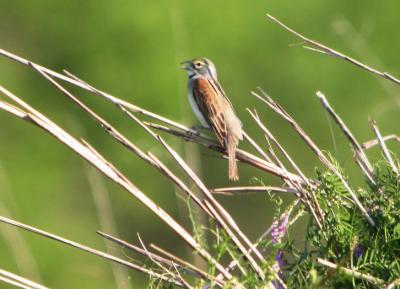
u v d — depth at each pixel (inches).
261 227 705.6
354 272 164.9
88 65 898.7
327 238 173.9
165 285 176.6
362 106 850.1
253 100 884.0
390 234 172.7
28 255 302.2
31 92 894.4
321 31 902.4
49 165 791.1
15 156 796.6
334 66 869.2
